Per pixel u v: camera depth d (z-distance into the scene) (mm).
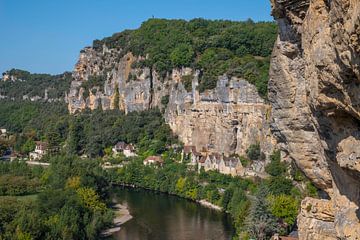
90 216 102250
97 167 165500
